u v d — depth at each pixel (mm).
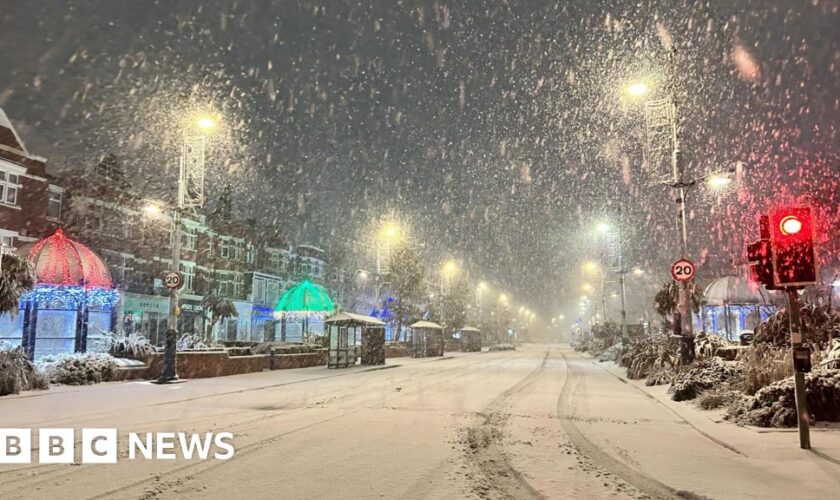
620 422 11828
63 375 19188
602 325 54156
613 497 6324
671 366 20375
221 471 7383
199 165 21297
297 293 37750
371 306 77938
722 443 9320
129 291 39656
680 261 19078
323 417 12242
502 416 12547
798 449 8711
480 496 6316
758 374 12938
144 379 21938
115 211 39281
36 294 22875
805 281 8812
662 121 19906
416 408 13844
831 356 12766
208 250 49125
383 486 6691
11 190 31219
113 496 6277
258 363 27250
